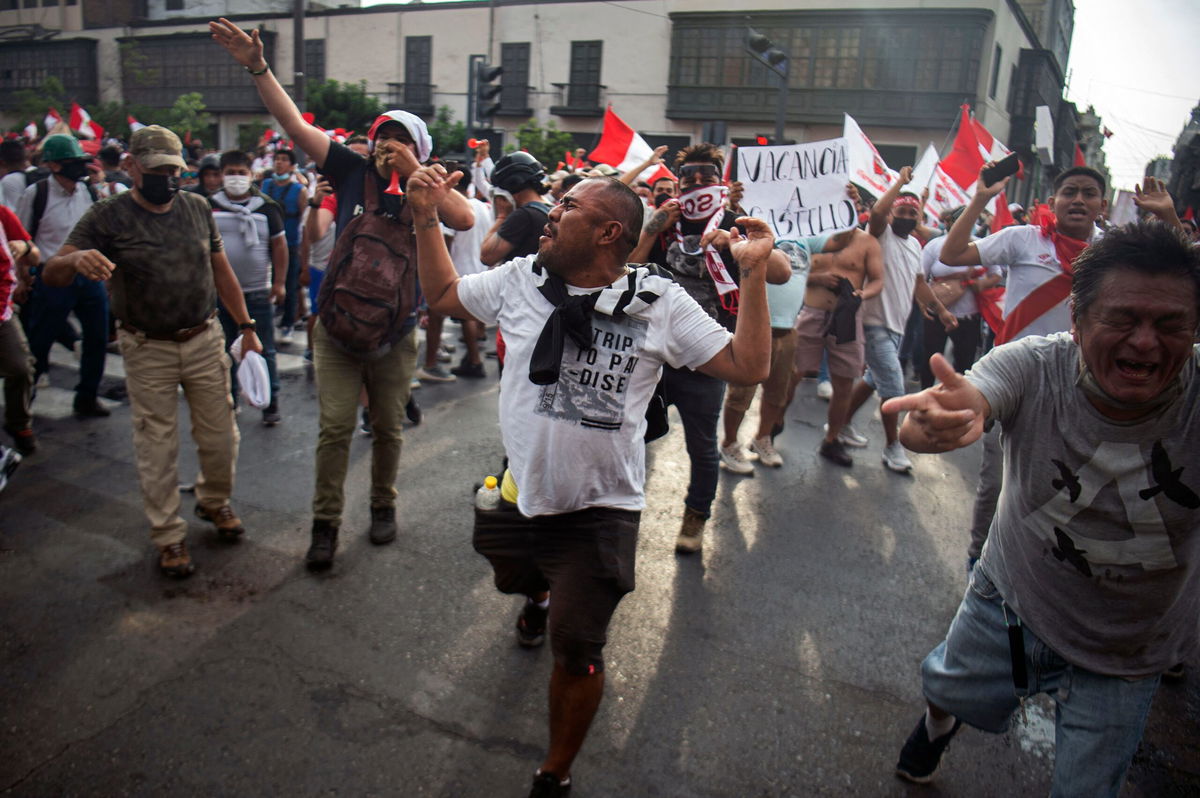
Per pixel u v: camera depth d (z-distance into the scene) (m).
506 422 2.25
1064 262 3.54
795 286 4.83
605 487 2.24
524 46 30.16
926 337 6.72
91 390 5.35
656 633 3.23
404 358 3.70
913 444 1.64
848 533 4.29
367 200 3.49
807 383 7.63
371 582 3.49
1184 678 3.16
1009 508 1.97
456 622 3.22
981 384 1.80
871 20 25.86
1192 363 1.68
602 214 2.08
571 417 2.14
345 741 2.54
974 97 25.48
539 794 2.28
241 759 2.44
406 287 3.53
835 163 4.90
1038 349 1.85
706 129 15.15
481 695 2.79
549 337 2.09
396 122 3.38
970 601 2.15
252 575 3.49
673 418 6.27
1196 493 1.71
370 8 31.83
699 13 27.59
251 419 5.57
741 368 2.14
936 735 2.40
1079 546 1.83
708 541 4.09
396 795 2.34
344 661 2.94
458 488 4.57
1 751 2.43
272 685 2.79
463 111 31.38
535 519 2.29
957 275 6.48
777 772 2.52
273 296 5.55
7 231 4.44
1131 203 5.34
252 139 29.70
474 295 2.31
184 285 3.33
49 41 37.78
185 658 2.90
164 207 3.31
